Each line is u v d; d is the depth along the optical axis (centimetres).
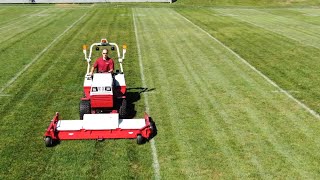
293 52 1970
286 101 1245
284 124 1065
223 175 807
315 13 3822
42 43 2139
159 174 805
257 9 4225
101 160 857
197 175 805
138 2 4797
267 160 869
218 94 1309
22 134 983
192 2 4778
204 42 2217
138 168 827
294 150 917
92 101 995
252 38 2361
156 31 2578
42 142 939
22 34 2425
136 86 1390
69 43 2147
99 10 3900
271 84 1425
